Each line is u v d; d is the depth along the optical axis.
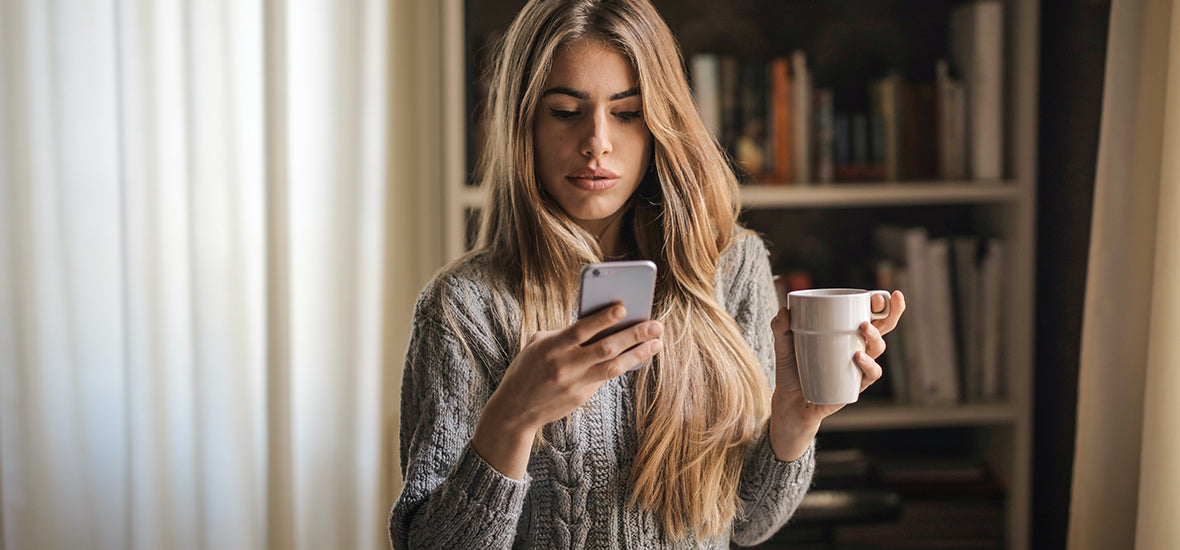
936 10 2.09
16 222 1.76
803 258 2.16
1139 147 1.38
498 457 0.79
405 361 0.95
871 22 2.10
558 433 0.90
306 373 1.84
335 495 1.85
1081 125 1.69
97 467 1.84
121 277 1.79
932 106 1.95
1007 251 1.92
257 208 1.81
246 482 1.82
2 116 1.74
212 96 1.74
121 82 1.72
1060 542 1.81
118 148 1.76
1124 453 1.43
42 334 1.79
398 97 1.86
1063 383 1.79
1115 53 1.39
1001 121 1.89
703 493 0.92
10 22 1.74
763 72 1.92
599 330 0.75
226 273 1.77
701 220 0.97
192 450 1.83
